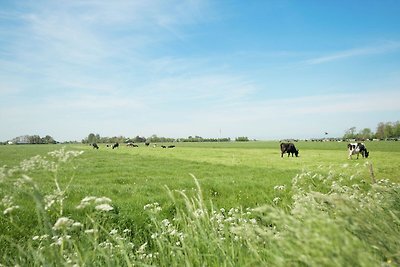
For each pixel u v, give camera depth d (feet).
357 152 142.31
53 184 53.21
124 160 148.46
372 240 8.33
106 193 51.67
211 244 11.04
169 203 39.22
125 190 55.36
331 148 271.49
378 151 201.05
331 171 26.61
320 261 6.69
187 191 50.65
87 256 9.62
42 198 9.36
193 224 11.87
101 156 181.47
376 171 77.41
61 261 8.60
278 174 79.92
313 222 7.49
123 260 12.67
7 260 12.63
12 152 226.79
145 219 31.73
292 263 7.48
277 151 239.91
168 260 12.03
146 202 41.93
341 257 6.65
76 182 66.33
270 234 8.75
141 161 141.69
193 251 10.94
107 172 93.91
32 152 225.15
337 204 9.29
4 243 21.76
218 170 98.84
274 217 7.90
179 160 148.97
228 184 58.59
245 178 71.72
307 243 7.03
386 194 14.35
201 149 293.43
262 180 66.49
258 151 243.19
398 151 200.44
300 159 143.74
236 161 139.74
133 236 28.63
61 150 10.57
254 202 43.42
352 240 7.24
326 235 7.07
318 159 141.59
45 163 10.18
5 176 9.29
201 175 85.15
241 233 9.97
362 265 6.60
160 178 78.07
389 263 7.50
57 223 9.13
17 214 30.37
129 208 36.27
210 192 51.65
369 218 9.50
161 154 208.44
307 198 10.21
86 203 9.76
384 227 9.42
